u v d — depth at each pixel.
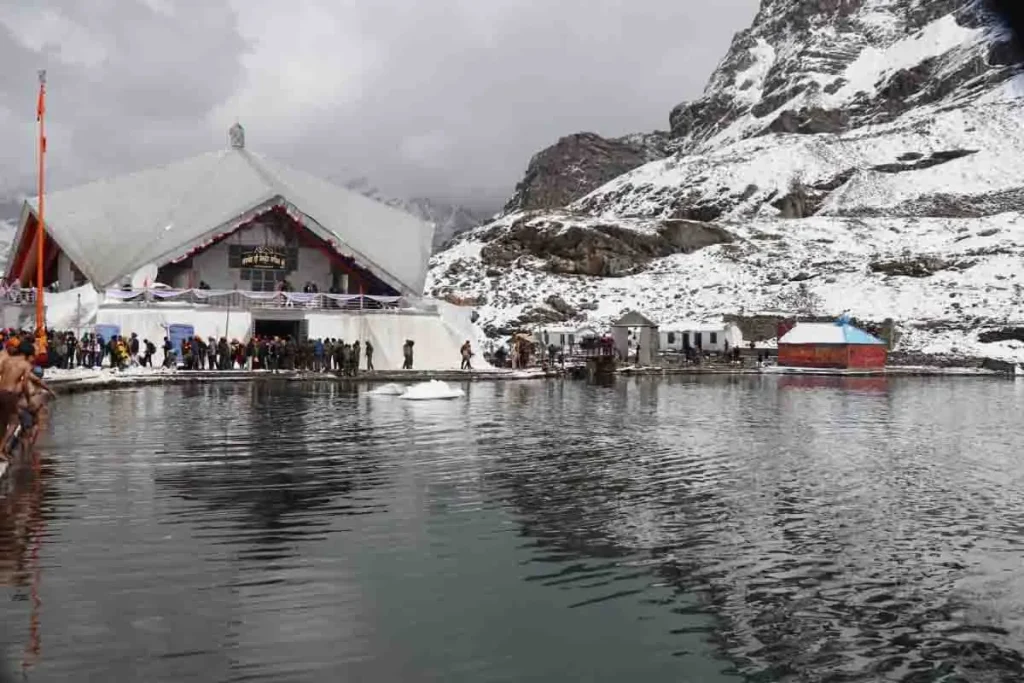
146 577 8.17
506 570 8.63
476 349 56.56
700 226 121.31
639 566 8.85
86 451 16.17
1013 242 110.62
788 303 95.38
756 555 9.32
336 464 15.16
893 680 6.15
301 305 51.06
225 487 12.72
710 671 6.23
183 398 29.91
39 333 34.09
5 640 6.55
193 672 6.04
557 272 110.00
